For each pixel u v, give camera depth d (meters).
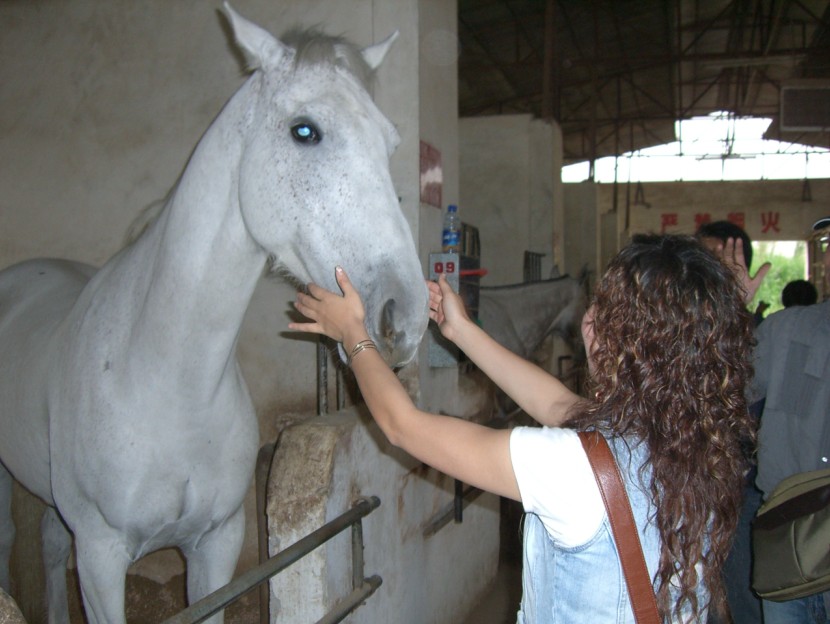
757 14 11.69
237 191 1.37
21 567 2.55
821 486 1.26
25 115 2.91
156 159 2.83
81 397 1.53
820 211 14.98
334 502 1.67
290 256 1.33
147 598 2.67
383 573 1.98
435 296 1.39
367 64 1.39
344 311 1.09
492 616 2.80
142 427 1.46
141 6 2.80
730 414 0.85
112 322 1.55
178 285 1.40
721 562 0.87
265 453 2.33
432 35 2.60
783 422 1.64
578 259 8.63
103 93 2.85
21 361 1.86
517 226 5.94
